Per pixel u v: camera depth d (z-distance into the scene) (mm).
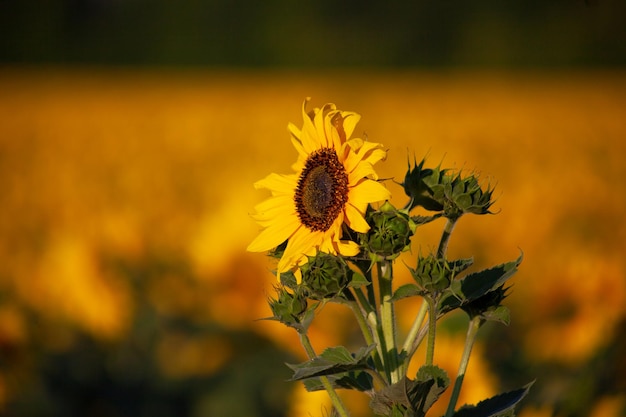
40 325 6883
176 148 24812
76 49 61094
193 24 59469
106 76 58375
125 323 6809
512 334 5887
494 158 21250
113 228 9273
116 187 18359
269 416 6012
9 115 35875
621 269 6121
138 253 8945
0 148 26109
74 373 6402
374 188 2617
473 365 4211
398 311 6477
